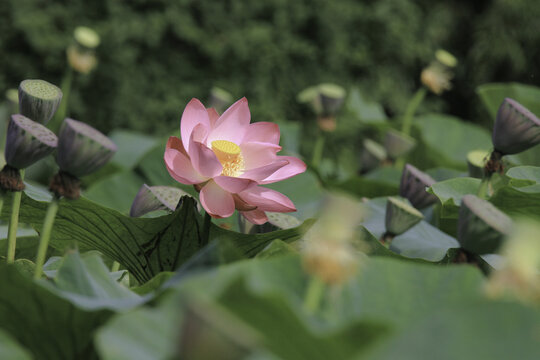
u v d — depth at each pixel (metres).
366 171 4.40
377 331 1.56
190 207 2.20
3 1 9.98
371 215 2.64
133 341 1.69
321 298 1.78
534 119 2.27
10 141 2.08
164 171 3.19
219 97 4.37
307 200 3.08
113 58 10.05
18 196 2.18
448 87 4.12
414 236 2.54
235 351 1.14
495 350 1.55
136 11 10.31
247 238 2.22
